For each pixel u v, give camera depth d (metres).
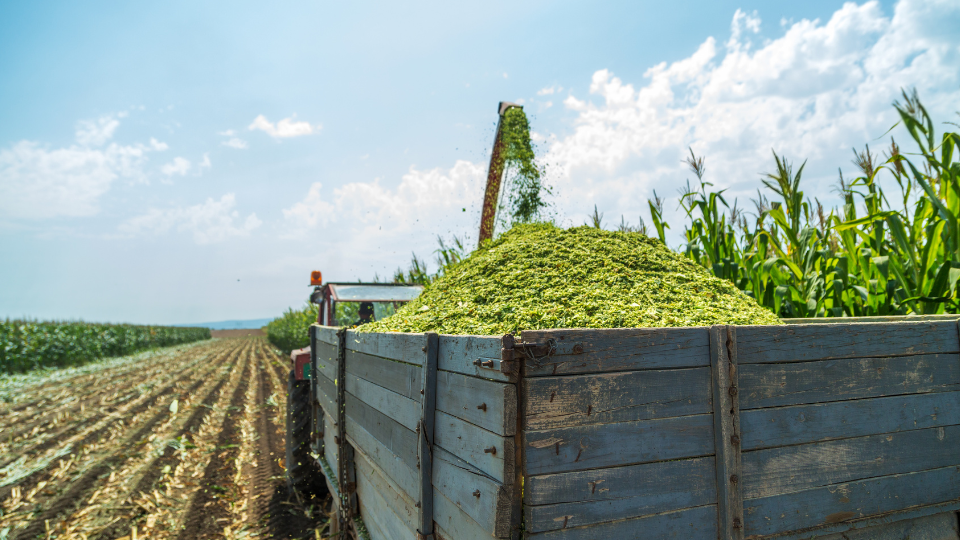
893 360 1.65
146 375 13.29
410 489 1.72
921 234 3.22
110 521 3.85
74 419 7.57
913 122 2.46
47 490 4.55
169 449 5.82
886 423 1.63
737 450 1.40
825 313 3.57
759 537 1.43
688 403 1.38
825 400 1.54
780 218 3.72
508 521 1.16
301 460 4.30
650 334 1.34
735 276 3.84
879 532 1.64
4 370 13.87
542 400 1.21
